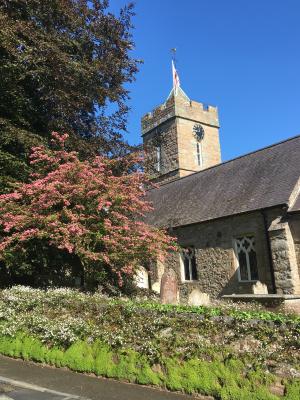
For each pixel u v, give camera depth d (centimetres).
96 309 827
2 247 1041
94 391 617
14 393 608
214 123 4116
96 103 1515
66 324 800
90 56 1514
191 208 2202
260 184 1911
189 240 2075
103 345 719
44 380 678
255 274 1756
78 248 1015
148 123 4231
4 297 1008
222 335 628
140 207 1190
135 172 1349
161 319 705
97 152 1452
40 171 1206
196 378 590
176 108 3875
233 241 1847
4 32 1206
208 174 2467
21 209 1070
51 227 1023
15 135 1255
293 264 1566
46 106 1467
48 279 1416
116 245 1049
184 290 2069
